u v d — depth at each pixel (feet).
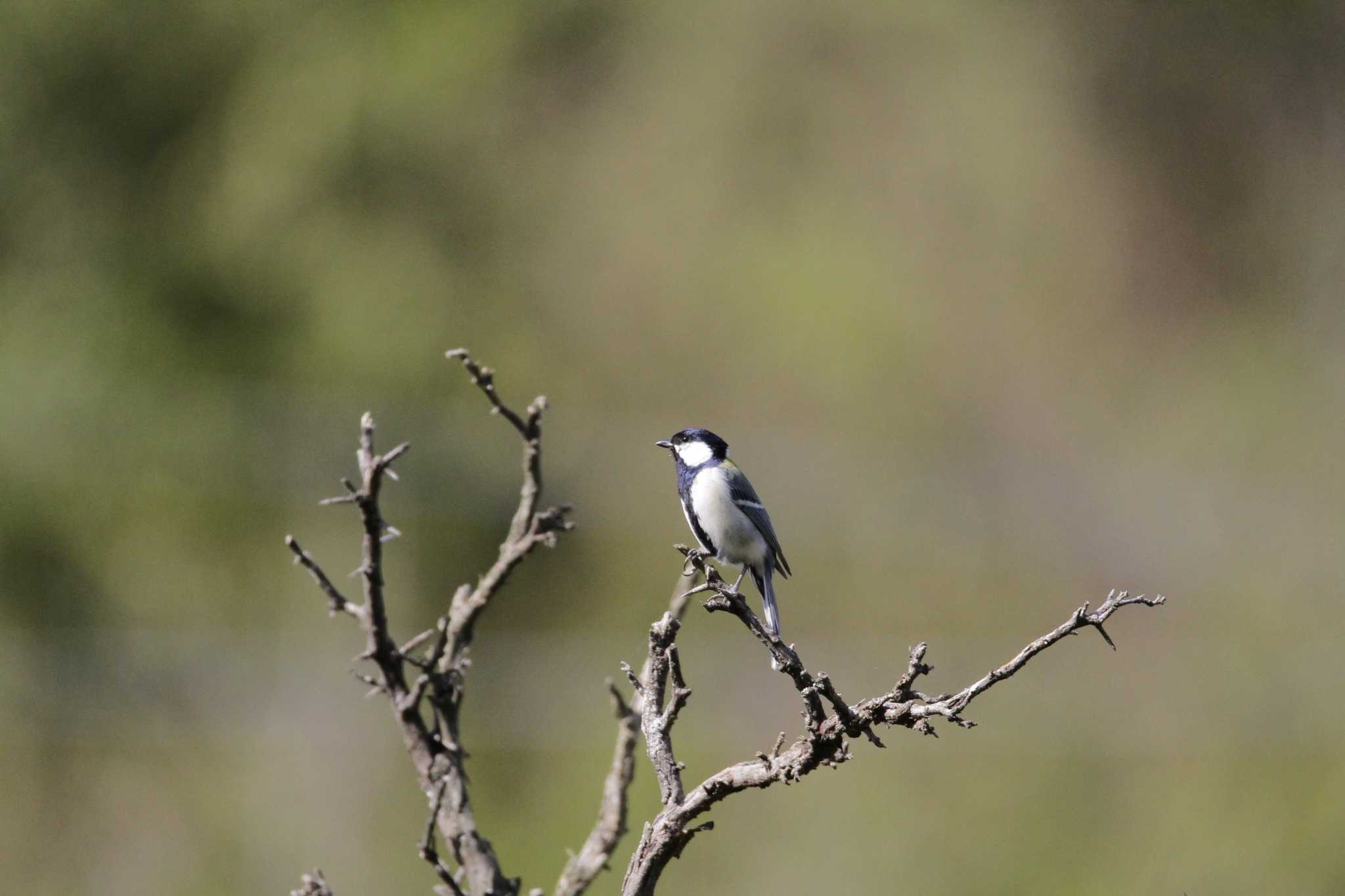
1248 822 49.01
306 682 55.47
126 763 52.95
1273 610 58.03
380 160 73.46
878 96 74.33
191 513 61.11
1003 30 75.46
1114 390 71.77
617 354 71.46
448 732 13.01
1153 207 77.30
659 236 73.00
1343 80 79.97
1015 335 71.41
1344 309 77.15
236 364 68.54
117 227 70.64
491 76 75.56
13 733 53.31
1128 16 78.69
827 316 69.67
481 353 71.00
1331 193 79.15
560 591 62.95
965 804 48.52
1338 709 52.42
